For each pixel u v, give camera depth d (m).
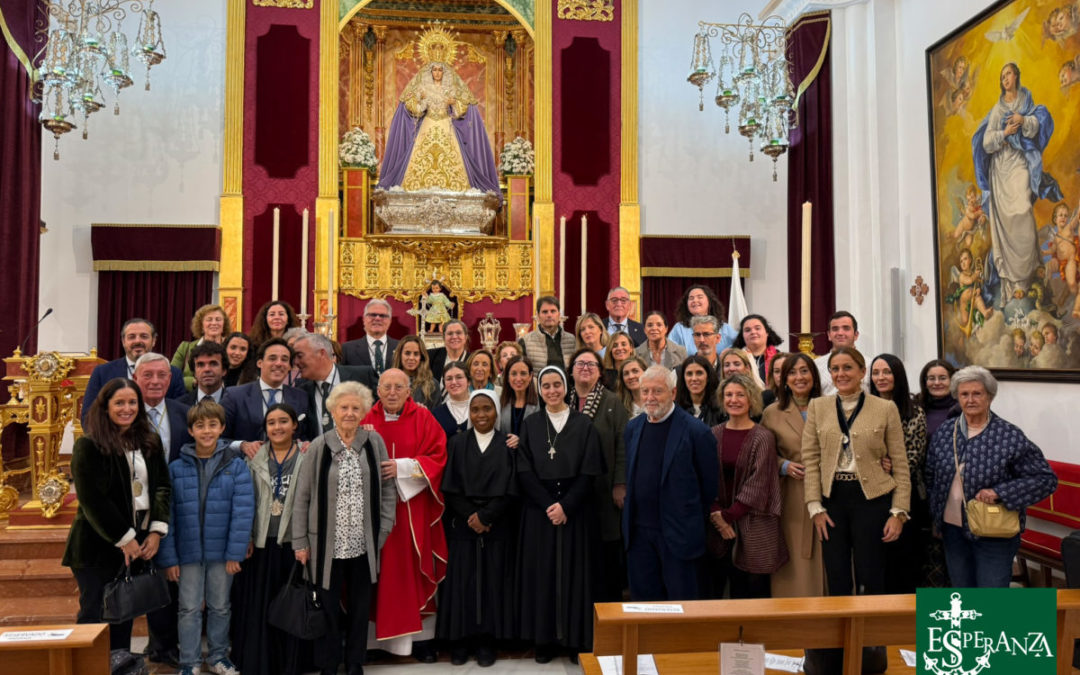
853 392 4.29
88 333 9.34
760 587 4.51
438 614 4.71
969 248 6.87
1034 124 6.05
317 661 4.27
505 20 10.74
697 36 8.38
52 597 5.16
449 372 5.08
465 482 4.71
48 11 8.45
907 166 8.04
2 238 7.75
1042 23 5.98
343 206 10.05
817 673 2.97
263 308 6.09
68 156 9.40
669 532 4.20
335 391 4.36
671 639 2.70
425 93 10.03
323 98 9.84
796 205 9.20
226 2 9.80
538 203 10.05
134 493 3.99
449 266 9.93
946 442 4.31
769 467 4.23
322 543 4.18
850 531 4.22
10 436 7.64
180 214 9.57
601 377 5.30
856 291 8.42
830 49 8.74
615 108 10.24
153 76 9.62
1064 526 5.76
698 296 6.61
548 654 4.67
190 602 4.28
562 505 4.57
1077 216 5.64
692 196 10.34
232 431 4.73
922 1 7.76
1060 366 5.81
